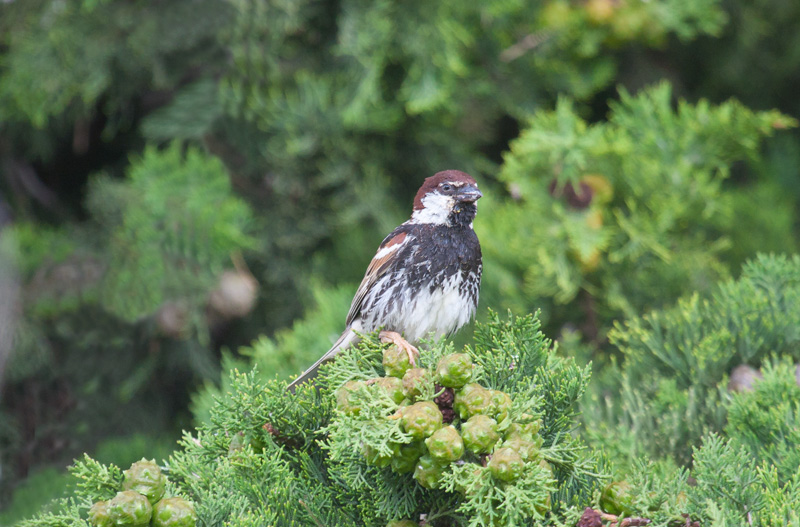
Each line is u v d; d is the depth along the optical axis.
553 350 4.52
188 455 4.51
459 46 9.12
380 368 4.42
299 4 8.66
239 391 4.46
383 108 9.12
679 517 3.80
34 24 8.60
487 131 9.92
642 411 5.63
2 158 9.73
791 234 10.04
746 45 10.57
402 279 6.39
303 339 7.53
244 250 9.28
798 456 4.45
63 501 4.04
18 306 8.05
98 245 8.62
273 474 4.22
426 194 6.55
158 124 8.98
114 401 8.84
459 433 3.53
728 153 8.39
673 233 8.03
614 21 9.09
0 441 8.26
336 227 9.61
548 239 7.57
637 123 8.41
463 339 7.67
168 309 8.16
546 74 9.76
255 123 9.19
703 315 6.01
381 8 8.77
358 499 4.19
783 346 5.66
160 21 8.64
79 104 9.37
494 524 3.45
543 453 3.73
